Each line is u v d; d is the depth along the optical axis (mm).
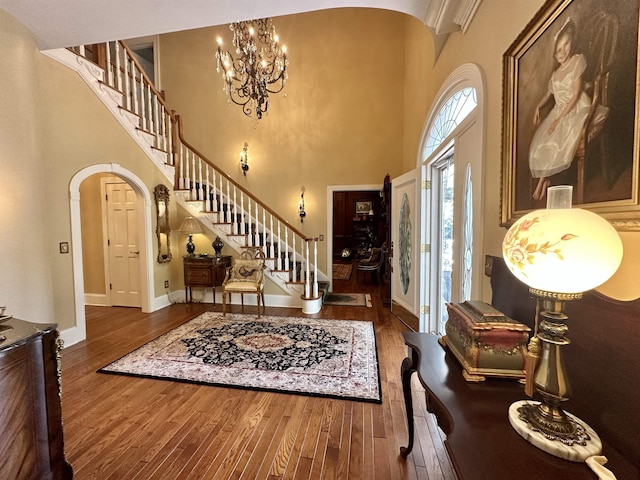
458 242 2516
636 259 817
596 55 950
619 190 866
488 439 816
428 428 1957
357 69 5699
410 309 3873
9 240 2393
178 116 5160
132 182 4215
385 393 2365
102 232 4824
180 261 5207
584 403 935
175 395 2328
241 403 2227
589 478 688
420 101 4012
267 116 5961
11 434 1233
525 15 1418
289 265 5387
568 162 1089
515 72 1462
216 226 5055
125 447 1787
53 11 2307
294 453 1743
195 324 3922
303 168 5926
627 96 835
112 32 2594
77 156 3379
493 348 1119
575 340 982
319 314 4426
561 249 750
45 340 1379
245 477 1577
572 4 1061
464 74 2166
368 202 10570
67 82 3252
